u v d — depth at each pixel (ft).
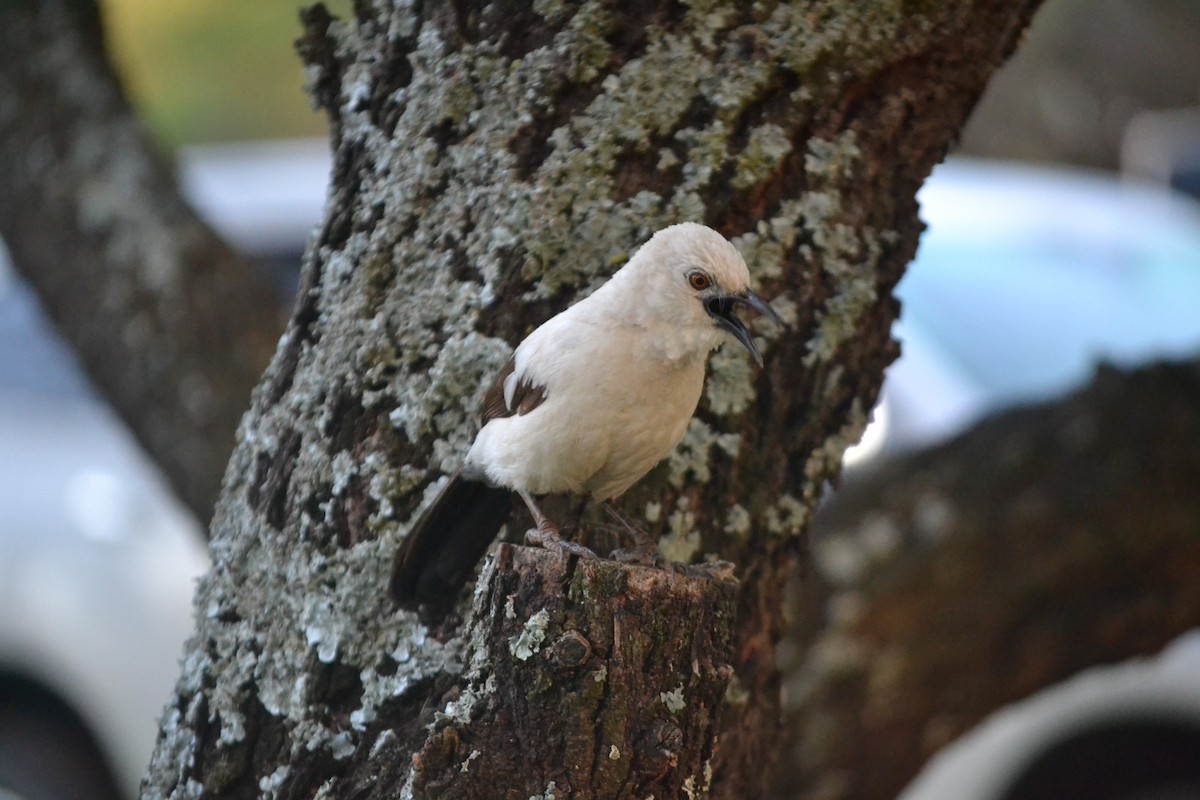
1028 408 36.91
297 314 22.66
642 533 23.20
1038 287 52.34
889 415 46.26
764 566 23.53
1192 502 34.78
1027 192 58.44
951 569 34.83
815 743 34.60
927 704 34.86
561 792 18.43
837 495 37.78
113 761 44.96
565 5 21.52
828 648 34.81
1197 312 52.08
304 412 21.85
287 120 90.99
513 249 21.76
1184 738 41.81
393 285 21.90
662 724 18.69
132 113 39.93
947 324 50.42
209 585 22.44
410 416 21.70
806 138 22.17
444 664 21.07
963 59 22.56
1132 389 35.91
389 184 21.94
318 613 21.27
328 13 22.76
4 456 48.70
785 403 23.15
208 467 36.94
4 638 46.60
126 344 37.37
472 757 18.67
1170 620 35.09
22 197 38.04
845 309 22.80
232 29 87.30
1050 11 117.08
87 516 47.16
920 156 22.93
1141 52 117.50
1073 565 34.55
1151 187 96.27
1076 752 42.14
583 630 18.57
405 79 22.08
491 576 19.17
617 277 22.24
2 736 46.44
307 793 20.92
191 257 37.96
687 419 22.91
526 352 21.95
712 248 21.70
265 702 21.29
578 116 21.70
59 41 39.06
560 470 22.93
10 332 51.39
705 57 21.68
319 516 21.53
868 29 21.74
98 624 45.50
